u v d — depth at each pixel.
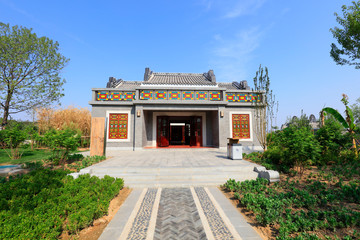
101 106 12.38
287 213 3.23
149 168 6.02
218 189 5.01
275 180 5.18
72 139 7.15
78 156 8.38
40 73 14.86
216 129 12.90
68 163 7.53
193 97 12.52
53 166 6.98
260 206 3.56
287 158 6.30
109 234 2.83
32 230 2.42
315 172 5.80
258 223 3.12
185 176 5.68
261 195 3.90
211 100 12.57
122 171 6.00
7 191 3.80
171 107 12.20
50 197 3.79
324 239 2.61
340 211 3.30
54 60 15.05
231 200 4.20
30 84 14.34
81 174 5.61
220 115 12.36
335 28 12.23
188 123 17.50
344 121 7.65
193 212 3.62
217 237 2.73
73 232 2.85
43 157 9.11
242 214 3.49
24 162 7.82
